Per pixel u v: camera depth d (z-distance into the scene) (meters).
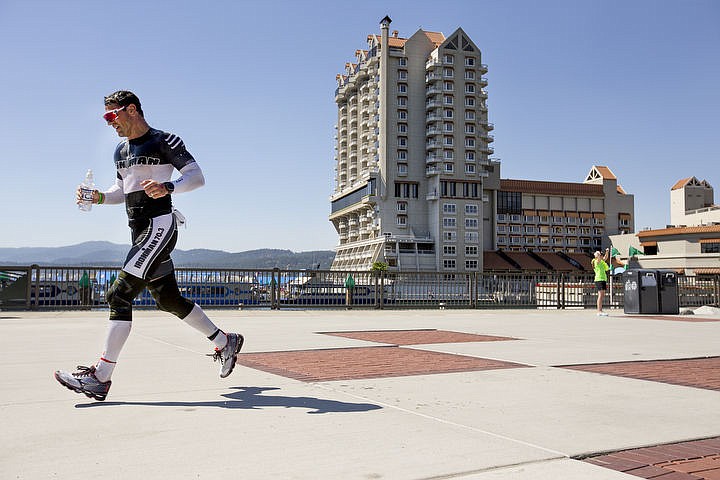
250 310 16.06
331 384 4.87
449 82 112.50
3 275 14.42
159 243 4.21
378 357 6.64
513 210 127.25
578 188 132.50
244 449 2.98
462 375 5.39
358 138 128.50
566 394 4.55
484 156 116.06
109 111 4.14
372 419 3.65
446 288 18.95
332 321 12.74
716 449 3.10
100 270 15.27
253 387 4.71
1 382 4.87
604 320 13.86
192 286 15.71
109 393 4.44
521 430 3.42
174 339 8.37
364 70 122.62
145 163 4.23
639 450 3.07
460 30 113.62
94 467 2.68
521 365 6.10
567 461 2.84
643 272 16.70
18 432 3.29
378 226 111.19
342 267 133.88
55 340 8.16
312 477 2.55
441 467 2.71
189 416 3.70
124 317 4.09
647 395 4.55
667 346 8.11
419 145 113.19
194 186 4.26
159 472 2.61
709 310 17.45
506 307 19.72
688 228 89.38
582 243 132.12
